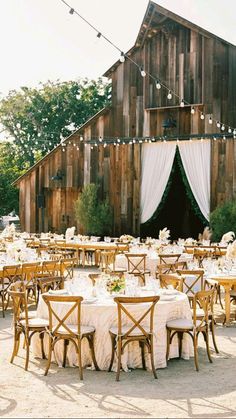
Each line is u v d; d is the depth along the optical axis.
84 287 8.96
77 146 24.56
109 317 7.77
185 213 26.84
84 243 19.38
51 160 25.25
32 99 40.09
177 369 7.86
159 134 22.78
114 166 23.77
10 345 9.09
